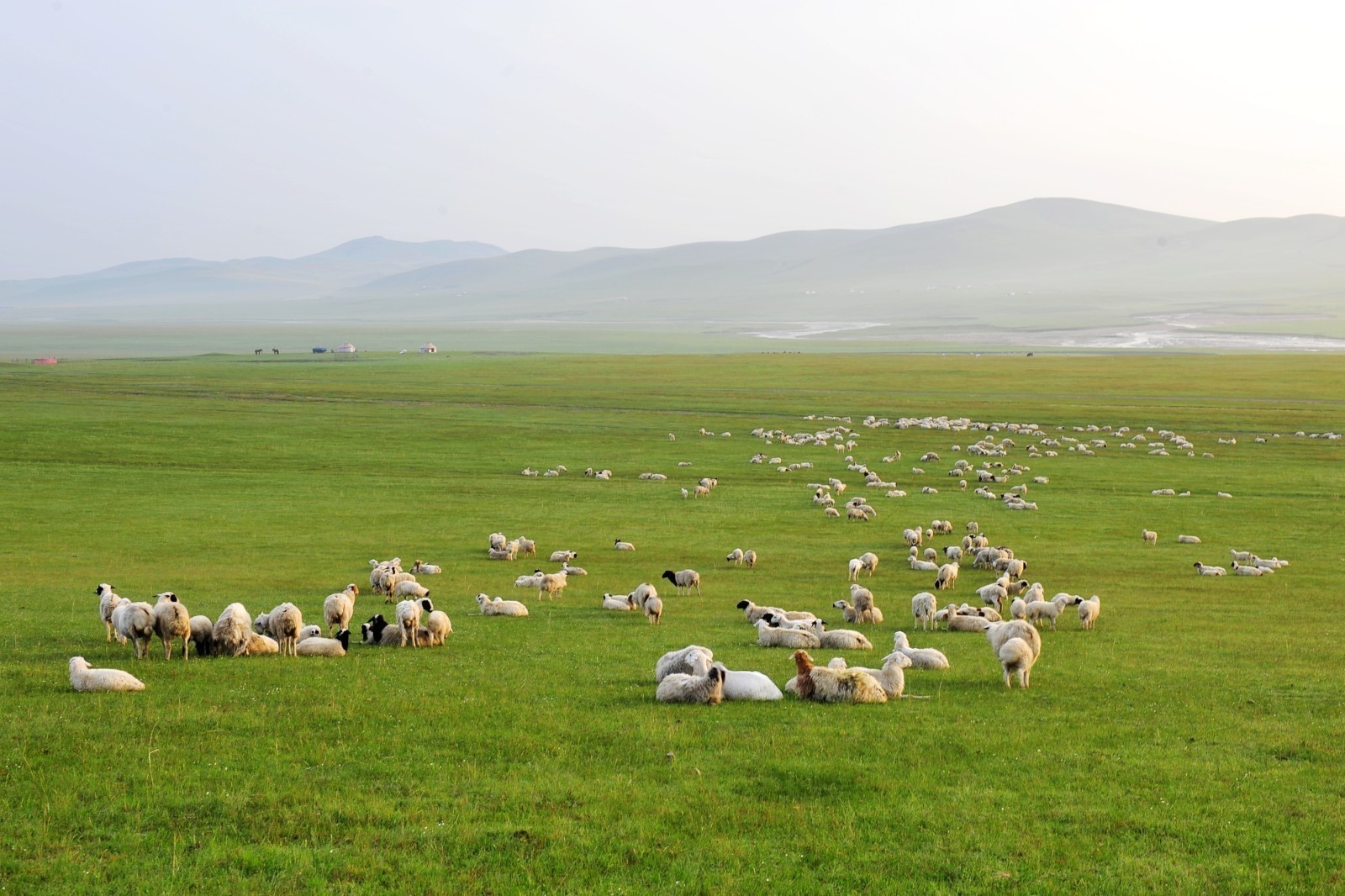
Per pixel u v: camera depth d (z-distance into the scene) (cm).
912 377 18512
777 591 4712
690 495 7906
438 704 2277
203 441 10400
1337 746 2102
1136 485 8419
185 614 2795
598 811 1645
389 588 4353
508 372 19500
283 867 1442
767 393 15950
